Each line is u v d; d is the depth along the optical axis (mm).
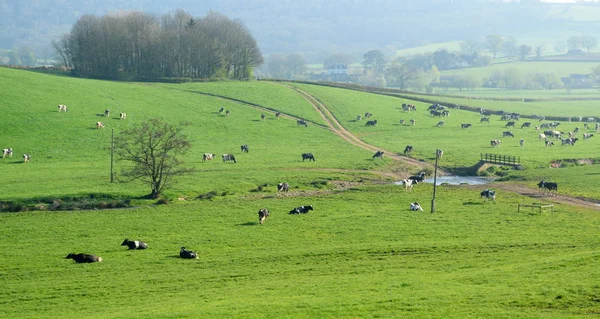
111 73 183375
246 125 131250
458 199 73438
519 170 96625
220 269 44531
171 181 81312
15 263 46594
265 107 149375
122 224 60312
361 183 88875
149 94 149500
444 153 111625
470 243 51031
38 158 97312
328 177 89875
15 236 55469
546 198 74250
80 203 69875
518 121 156125
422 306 33094
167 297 37875
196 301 36250
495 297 34281
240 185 82562
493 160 103188
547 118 163625
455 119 152625
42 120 115062
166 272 43906
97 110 127250
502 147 117875
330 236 54812
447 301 33938
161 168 76062
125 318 32500
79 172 88250
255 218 62938
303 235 55312
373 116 147500
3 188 76062
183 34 191875
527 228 57438
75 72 181000
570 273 38688
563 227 57844
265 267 44875
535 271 39875
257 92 163500
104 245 52281
